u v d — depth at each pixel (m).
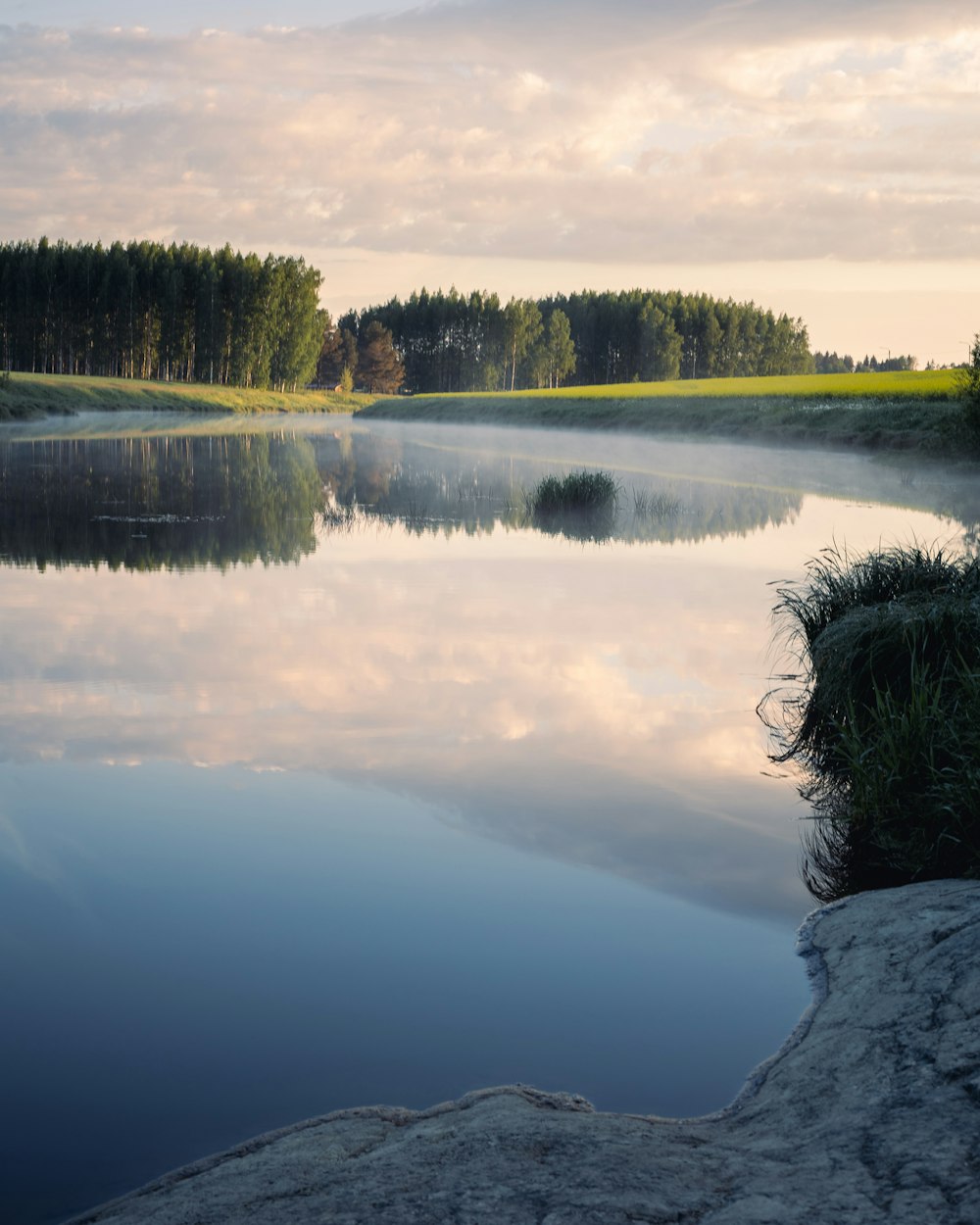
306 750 4.97
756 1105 2.34
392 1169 1.96
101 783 4.52
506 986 2.95
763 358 137.75
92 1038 2.66
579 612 8.26
